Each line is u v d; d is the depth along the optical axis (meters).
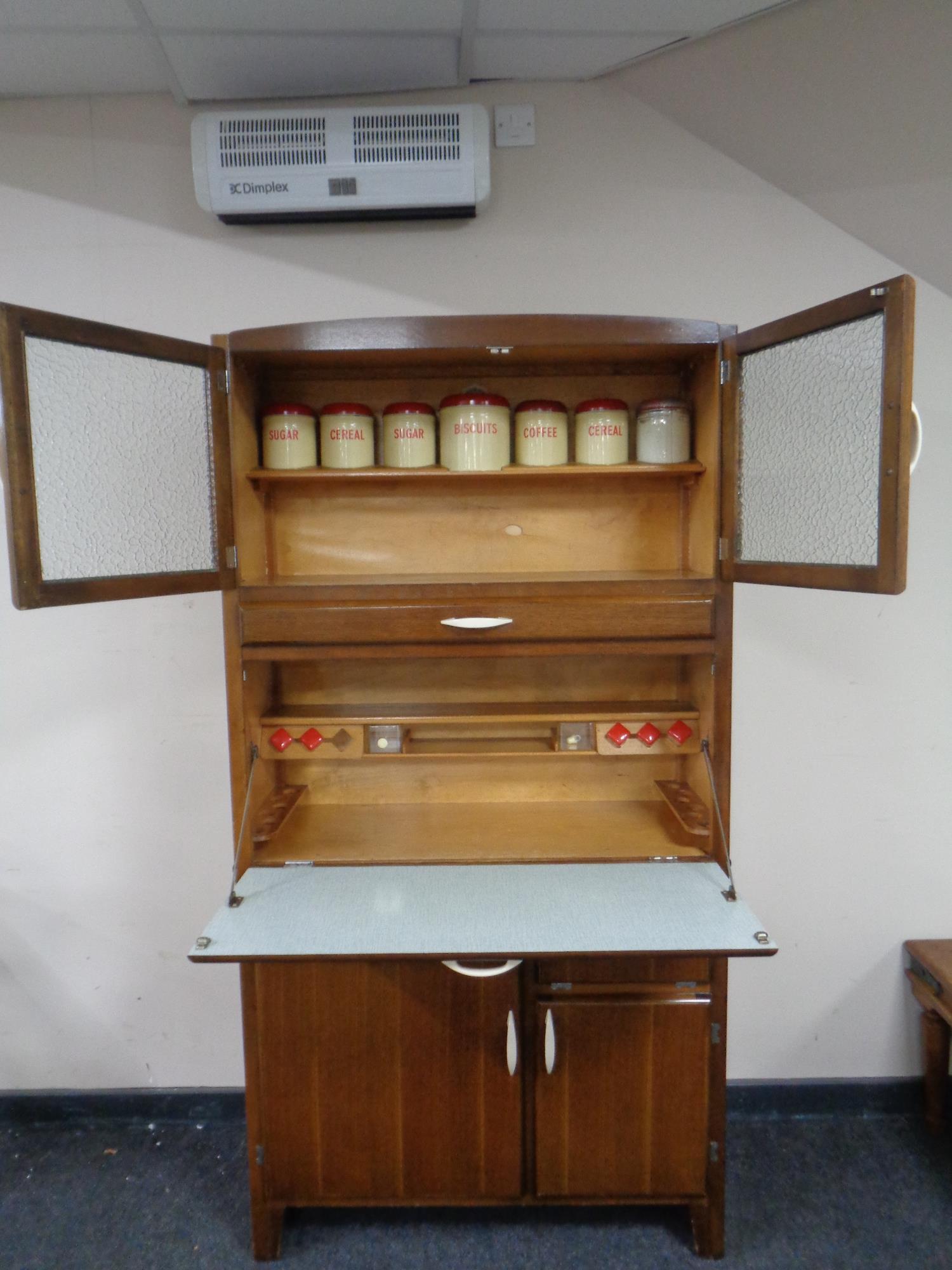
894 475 1.13
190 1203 1.70
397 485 1.70
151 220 1.73
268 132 1.58
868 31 1.36
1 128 1.71
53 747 1.85
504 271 1.74
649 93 1.69
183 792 1.86
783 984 1.91
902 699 1.84
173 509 1.40
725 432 1.45
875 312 1.16
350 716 1.58
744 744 1.85
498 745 1.68
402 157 1.58
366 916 1.33
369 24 1.46
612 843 1.59
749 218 1.73
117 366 1.30
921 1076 1.94
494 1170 1.50
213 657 1.84
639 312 1.75
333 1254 1.57
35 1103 1.93
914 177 1.53
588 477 1.62
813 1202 1.67
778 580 1.35
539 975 1.47
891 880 1.89
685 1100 1.49
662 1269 1.53
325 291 1.75
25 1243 1.60
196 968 1.91
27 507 1.16
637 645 1.48
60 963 1.91
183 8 1.39
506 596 1.48
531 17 1.44
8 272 1.74
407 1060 1.48
